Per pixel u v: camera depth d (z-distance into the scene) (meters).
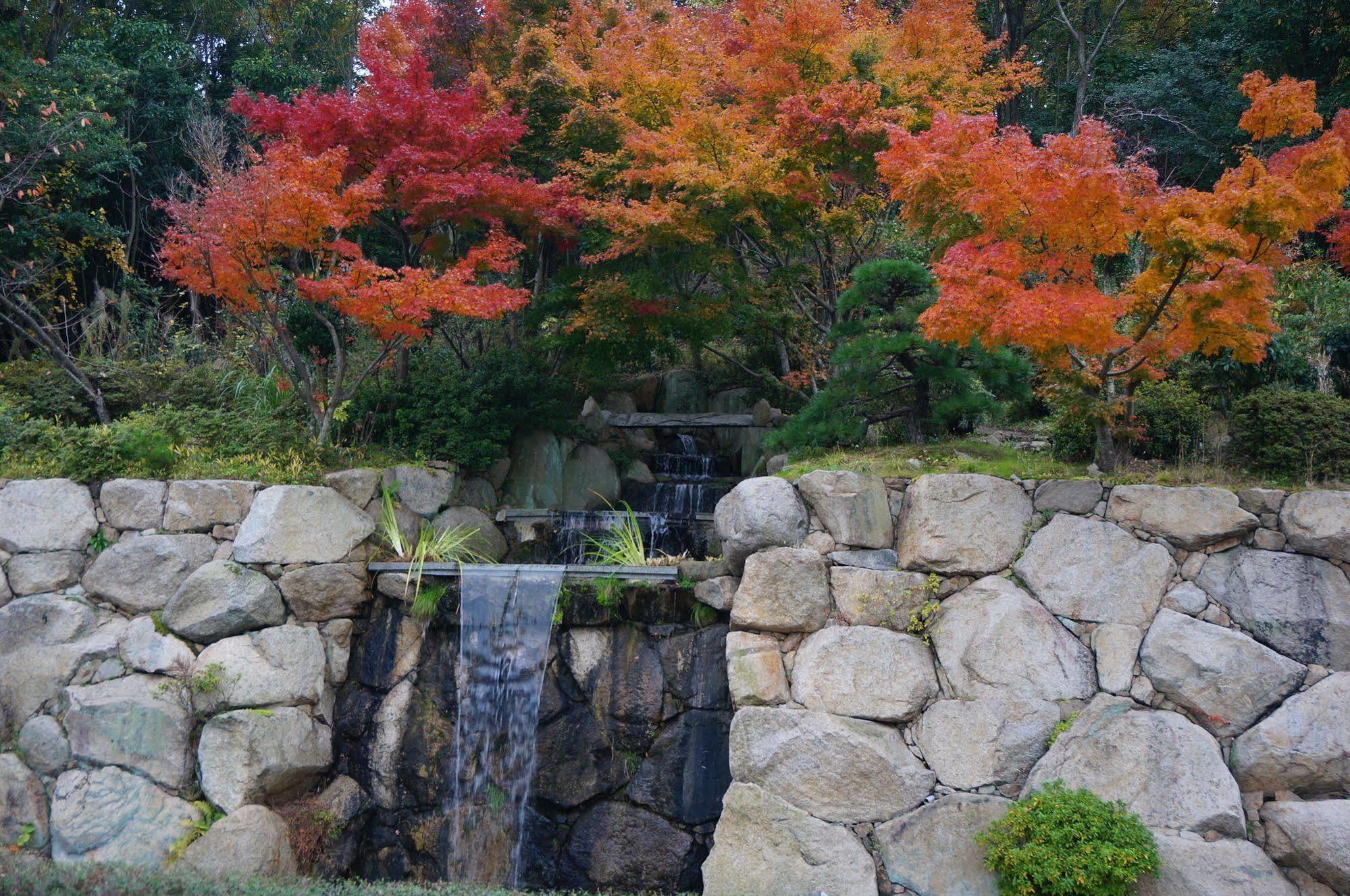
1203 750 6.46
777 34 11.21
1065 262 7.65
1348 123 7.47
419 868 8.20
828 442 10.07
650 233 10.98
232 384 11.98
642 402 14.66
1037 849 6.13
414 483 10.34
